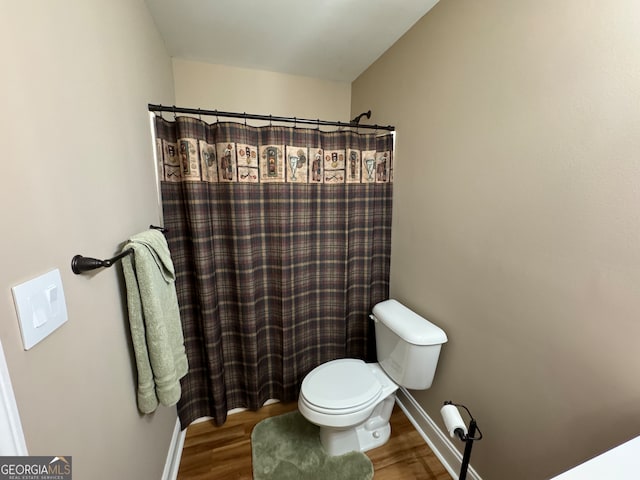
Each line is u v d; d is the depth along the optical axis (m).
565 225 0.85
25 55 0.49
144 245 0.88
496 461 1.12
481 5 1.08
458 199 1.25
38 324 0.49
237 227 1.49
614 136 0.72
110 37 0.85
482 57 1.09
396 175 1.69
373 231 1.79
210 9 1.32
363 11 1.35
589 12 0.76
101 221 0.75
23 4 0.49
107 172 0.80
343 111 2.22
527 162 0.95
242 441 1.51
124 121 0.95
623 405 0.74
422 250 1.51
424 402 1.55
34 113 0.51
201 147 1.37
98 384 0.70
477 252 1.17
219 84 1.90
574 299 0.84
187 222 1.42
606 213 0.75
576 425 0.85
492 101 1.06
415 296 1.59
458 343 1.30
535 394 0.96
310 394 1.33
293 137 1.53
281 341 1.71
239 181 1.45
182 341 1.10
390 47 1.68
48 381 0.52
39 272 0.50
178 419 1.51
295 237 1.64
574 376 0.85
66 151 0.60
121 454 0.81
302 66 1.92
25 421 0.46
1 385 0.41
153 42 1.37
